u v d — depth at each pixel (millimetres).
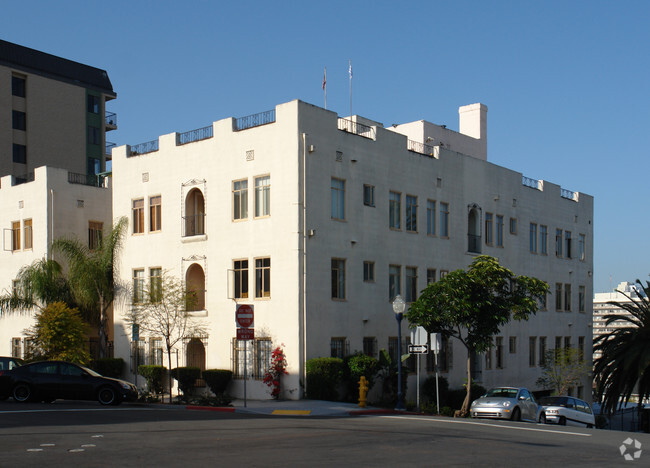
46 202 40625
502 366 43688
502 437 17797
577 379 48594
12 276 42781
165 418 20516
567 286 51562
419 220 38094
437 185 39500
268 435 16734
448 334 32406
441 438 16922
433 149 40125
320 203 32219
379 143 35844
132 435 16234
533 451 15258
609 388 42906
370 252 34750
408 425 20031
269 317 31766
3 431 16625
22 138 63844
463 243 41062
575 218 53031
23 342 41594
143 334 36875
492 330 31234
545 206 49406
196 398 28734
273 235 31922
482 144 50906
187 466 12195
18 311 42250
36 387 25547
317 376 30344
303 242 31250
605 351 42719
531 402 27438
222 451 13992
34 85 65125
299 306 30891
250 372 32219
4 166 62031
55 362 26047
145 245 37312
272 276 31844
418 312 31266
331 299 32406
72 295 38656
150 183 37406
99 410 22766
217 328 33719
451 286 30734
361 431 17938
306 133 31812
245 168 33281
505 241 44781
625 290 156250
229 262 33562
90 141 69500
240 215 33406
